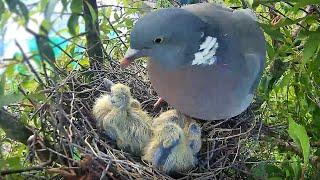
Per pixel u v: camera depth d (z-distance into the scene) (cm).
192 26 36
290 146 45
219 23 38
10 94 30
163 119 42
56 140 33
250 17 42
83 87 43
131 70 47
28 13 20
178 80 38
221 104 39
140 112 42
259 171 39
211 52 37
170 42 36
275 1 39
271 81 47
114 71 45
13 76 31
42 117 34
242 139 40
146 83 47
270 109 46
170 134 38
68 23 24
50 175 33
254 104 46
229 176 40
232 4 53
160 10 36
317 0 36
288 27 47
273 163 43
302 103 46
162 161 38
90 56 43
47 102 33
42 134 35
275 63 46
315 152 44
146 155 39
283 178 42
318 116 45
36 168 30
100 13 46
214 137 42
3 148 39
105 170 32
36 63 21
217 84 38
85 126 39
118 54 48
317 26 43
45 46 20
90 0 31
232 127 44
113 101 40
